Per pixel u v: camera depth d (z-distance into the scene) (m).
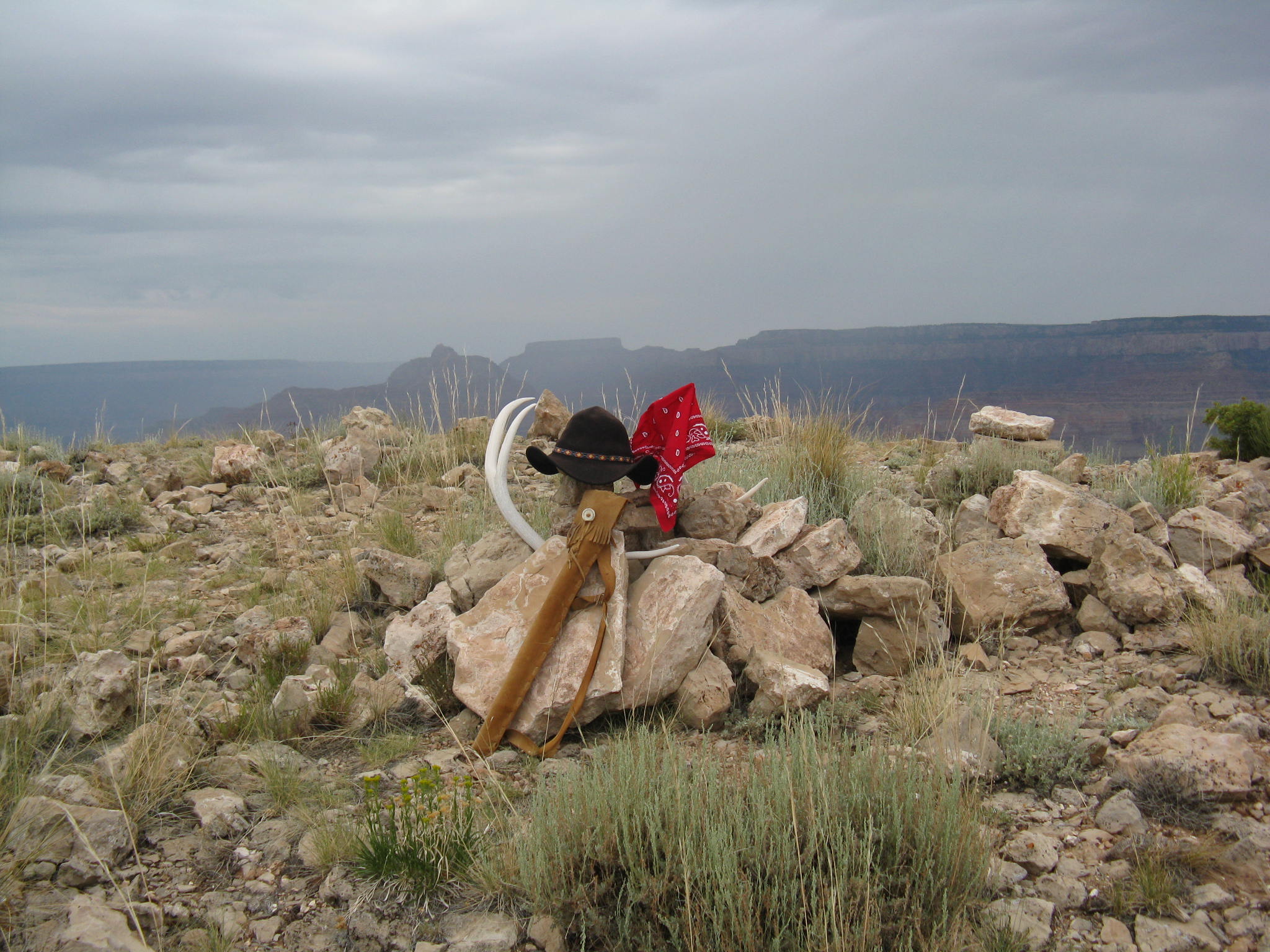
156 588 5.85
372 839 2.93
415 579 5.46
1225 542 5.23
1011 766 3.47
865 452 9.21
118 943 2.44
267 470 8.42
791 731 3.55
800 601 4.71
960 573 5.14
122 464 9.50
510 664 4.08
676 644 4.04
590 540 4.12
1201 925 2.59
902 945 2.43
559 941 2.61
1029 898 2.73
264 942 2.65
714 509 5.12
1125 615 4.83
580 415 4.60
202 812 3.22
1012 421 8.83
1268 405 8.57
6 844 2.84
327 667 4.50
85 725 3.70
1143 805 3.17
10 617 4.65
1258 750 3.47
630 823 2.83
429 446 9.61
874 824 2.82
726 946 2.38
